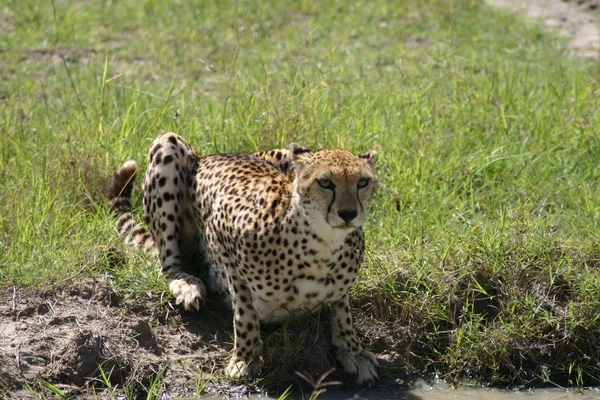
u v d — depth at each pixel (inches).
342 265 359.9
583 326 399.2
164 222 421.4
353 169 341.1
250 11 846.5
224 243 381.4
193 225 433.4
